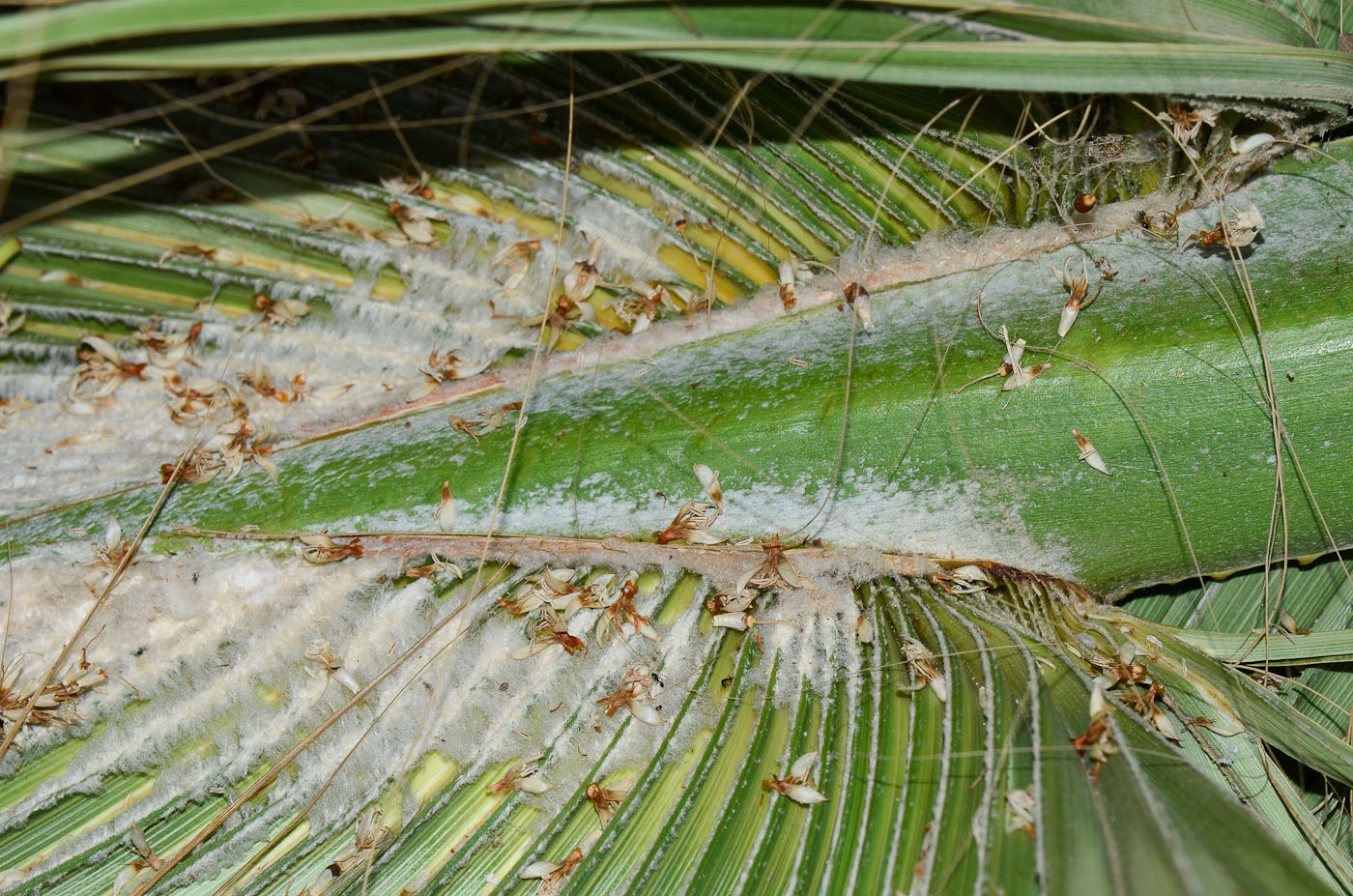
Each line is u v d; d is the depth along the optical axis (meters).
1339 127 0.42
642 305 0.43
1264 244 0.42
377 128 0.42
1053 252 0.42
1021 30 0.39
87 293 0.43
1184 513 0.42
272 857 0.41
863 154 0.42
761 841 0.40
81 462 0.43
